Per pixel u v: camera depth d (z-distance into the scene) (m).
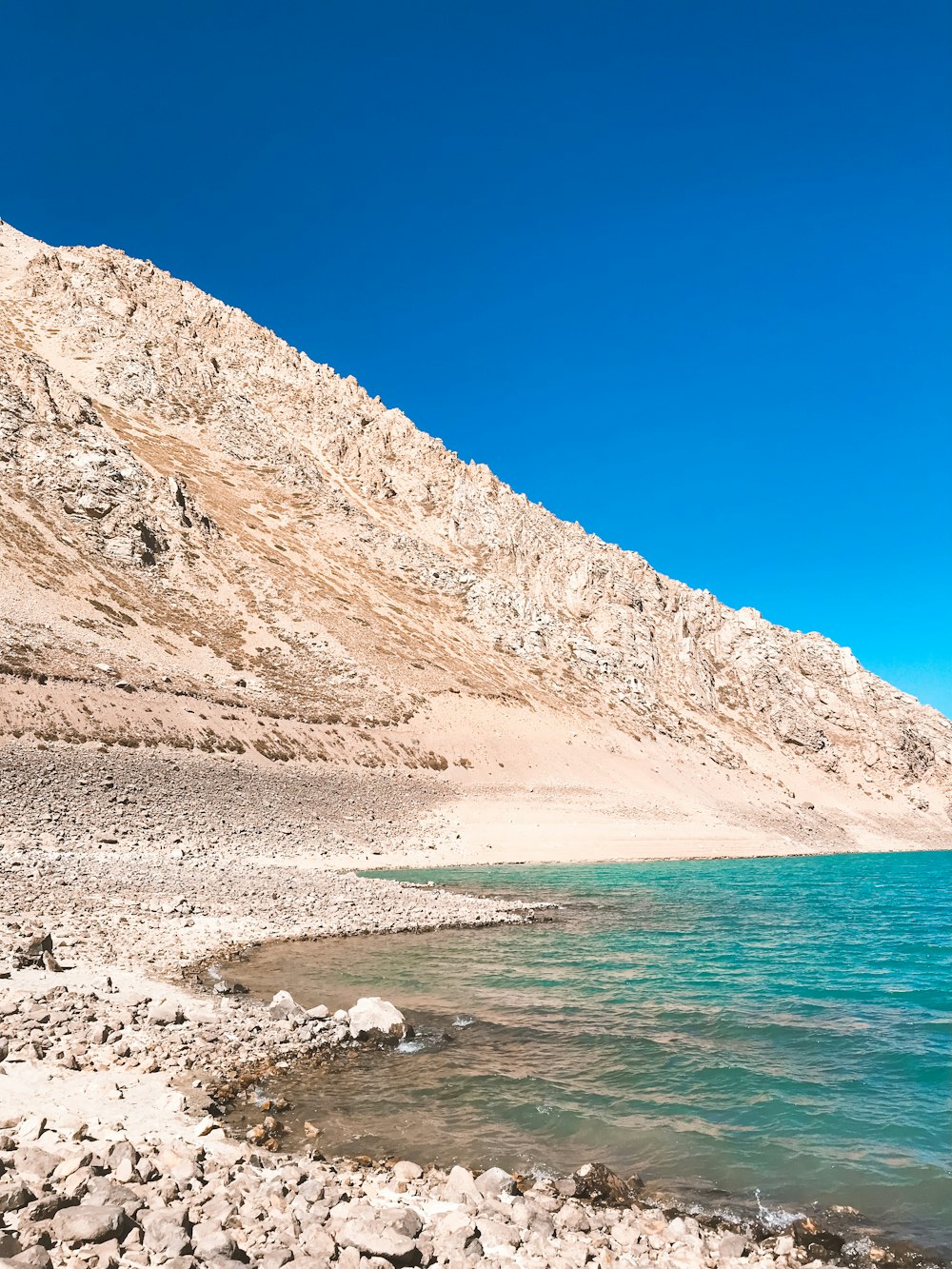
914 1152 10.42
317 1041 13.61
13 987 13.94
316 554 102.62
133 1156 7.92
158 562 79.50
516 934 26.38
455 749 75.00
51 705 46.41
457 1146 10.08
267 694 67.62
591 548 140.75
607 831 67.94
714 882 47.78
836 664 150.88
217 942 20.70
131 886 26.52
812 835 94.69
